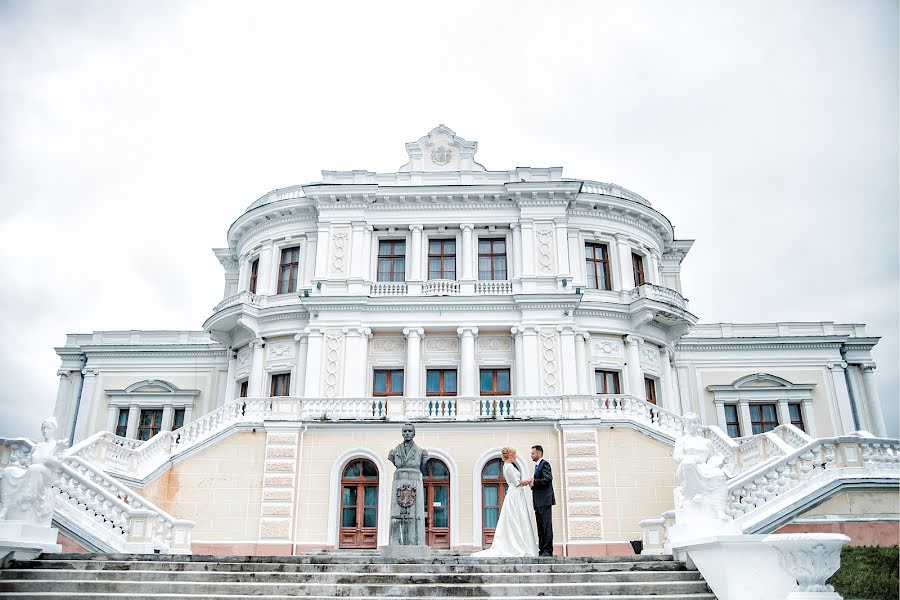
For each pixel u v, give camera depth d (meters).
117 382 38.69
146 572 12.79
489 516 24.59
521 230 32.81
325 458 25.27
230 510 24.48
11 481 13.98
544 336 30.78
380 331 31.61
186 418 37.78
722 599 11.63
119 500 17.17
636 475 24.61
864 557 14.71
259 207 34.66
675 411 34.00
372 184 33.50
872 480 16.45
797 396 36.34
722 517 13.13
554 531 24.22
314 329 31.28
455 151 34.50
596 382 31.70
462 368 30.92
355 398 26.05
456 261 33.22
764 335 38.00
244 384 33.97
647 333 33.06
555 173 33.47
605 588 12.02
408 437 16.30
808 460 16.88
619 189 35.09
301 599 11.63
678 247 38.38
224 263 39.84
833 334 37.94
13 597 11.79
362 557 14.24
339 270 32.50
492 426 25.36
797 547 9.96
